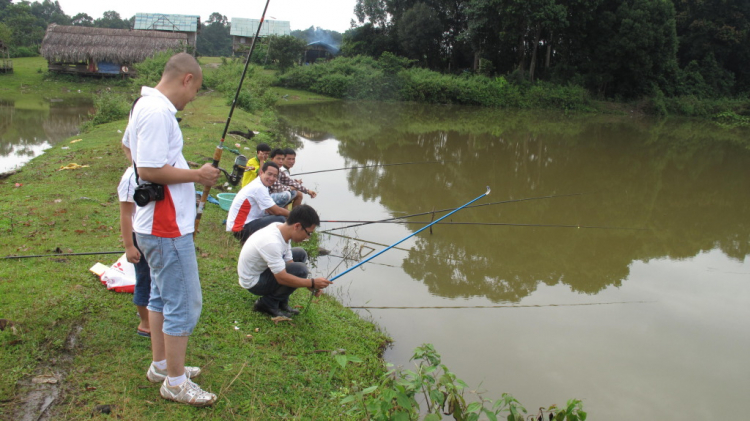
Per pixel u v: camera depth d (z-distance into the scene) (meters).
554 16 28.97
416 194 9.62
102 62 25.58
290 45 30.73
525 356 4.42
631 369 4.35
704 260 7.09
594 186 10.99
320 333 3.94
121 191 2.55
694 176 12.62
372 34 38.72
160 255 2.47
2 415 2.49
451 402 2.86
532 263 6.67
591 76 32.22
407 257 6.54
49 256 4.21
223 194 6.62
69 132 12.44
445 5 35.91
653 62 31.28
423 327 4.76
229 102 16.50
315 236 6.75
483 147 15.30
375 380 3.55
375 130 17.77
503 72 34.75
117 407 2.65
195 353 3.25
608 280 6.27
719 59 34.59
